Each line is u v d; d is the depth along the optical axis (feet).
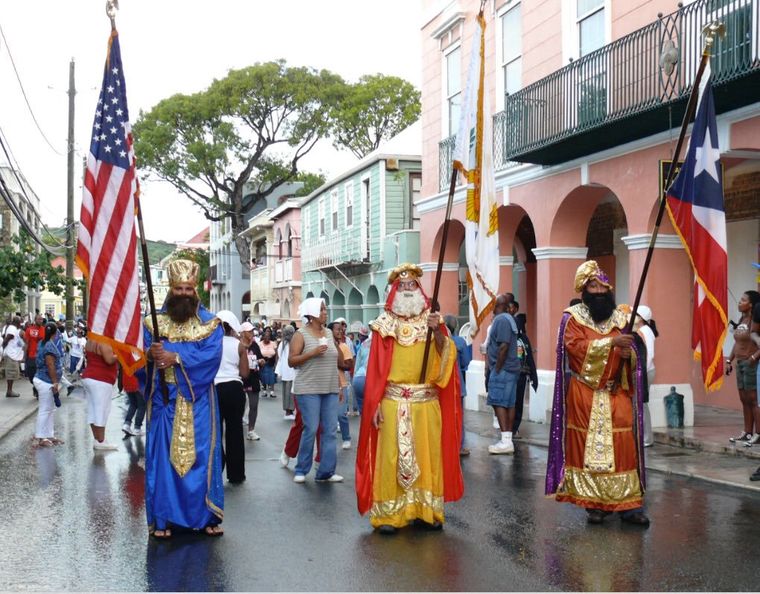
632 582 18.66
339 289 107.14
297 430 33.94
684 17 38.04
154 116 146.92
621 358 23.73
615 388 23.94
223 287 203.10
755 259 46.24
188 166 145.48
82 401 68.49
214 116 145.59
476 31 24.97
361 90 146.92
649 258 23.61
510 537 22.67
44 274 80.12
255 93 144.66
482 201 24.77
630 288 43.68
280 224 144.87
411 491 23.30
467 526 24.00
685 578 18.92
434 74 67.97
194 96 145.38
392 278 24.35
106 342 21.45
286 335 53.78
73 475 33.01
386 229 91.15
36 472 33.76
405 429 23.34
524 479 31.58
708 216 23.93
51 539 22.90
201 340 22.52
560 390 24.61
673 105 36.88
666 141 40.86
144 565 20.26
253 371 43.60
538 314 51.88
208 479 22.54
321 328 31.14
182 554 21.20
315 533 23.31
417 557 20.80
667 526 23.75
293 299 134.72
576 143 44.50
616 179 44.75
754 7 33.88
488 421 51.37
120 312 21.59
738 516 24.95
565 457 24.43
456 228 65.82
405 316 23.99
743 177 46.91
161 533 22.53
